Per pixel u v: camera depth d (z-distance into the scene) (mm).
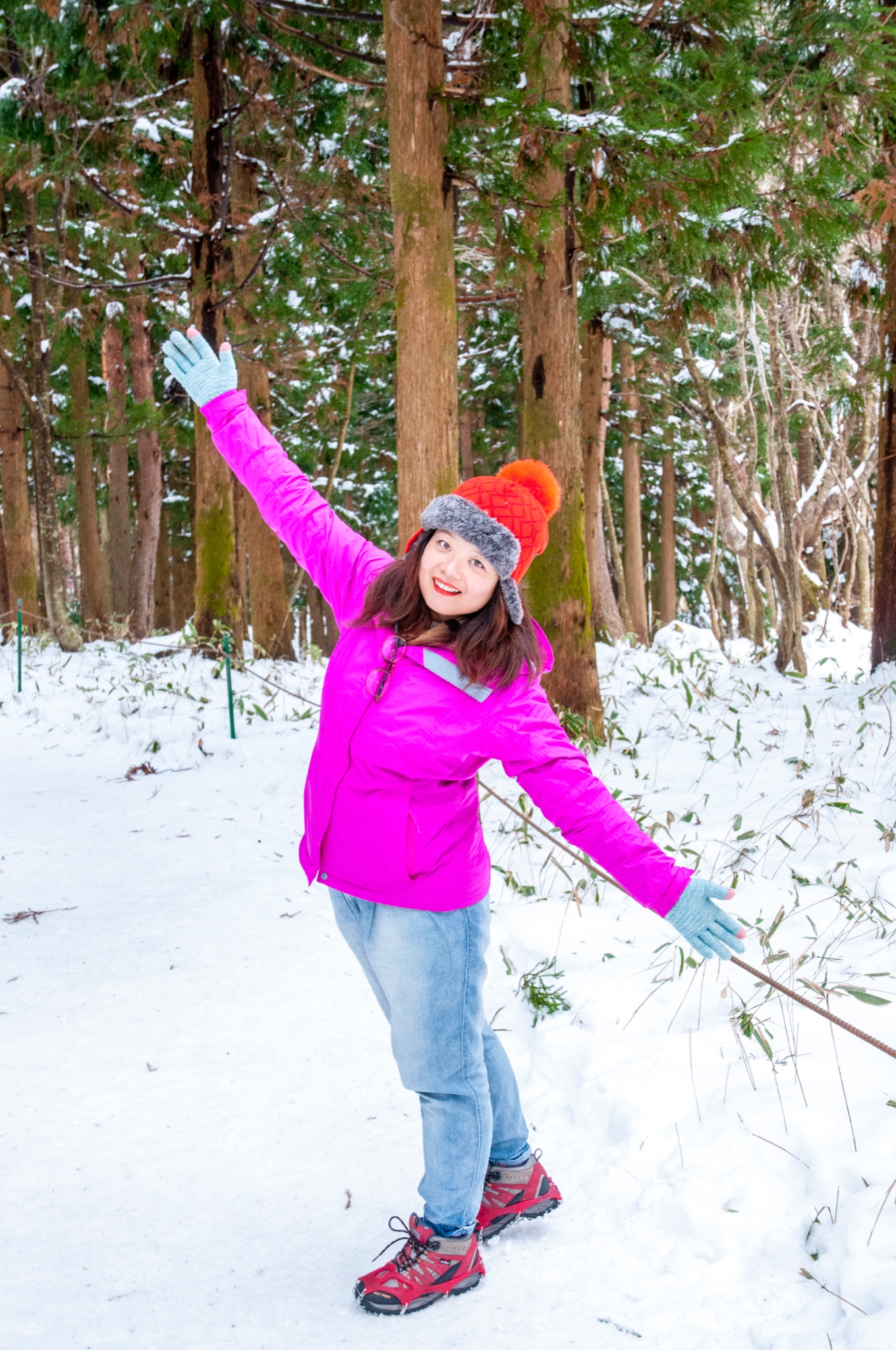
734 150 6387
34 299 14047
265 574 13672
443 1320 2115
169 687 9930
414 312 6719
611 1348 1997
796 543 10984
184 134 12492
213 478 12562
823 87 7305
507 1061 2385
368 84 8875
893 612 8289
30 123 11602
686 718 7934
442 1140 2170
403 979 2107
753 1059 2895
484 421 22344
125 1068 3270
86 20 10500
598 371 14680
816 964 3469
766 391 12383
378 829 2064
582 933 3975
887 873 4148
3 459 17219
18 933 4535
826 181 7602
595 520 15047
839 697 7855
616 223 7164
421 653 2031
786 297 12359
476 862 2170
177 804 6852
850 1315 1980
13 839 6023
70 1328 2117
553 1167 2645
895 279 8078
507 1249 2332
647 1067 2922
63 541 36656
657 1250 2273
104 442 22891
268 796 7035
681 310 10359
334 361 16484
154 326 19422
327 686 2145
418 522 6801
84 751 8734
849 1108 2600
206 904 4867
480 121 7117
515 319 17109
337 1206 2547
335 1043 3402
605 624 16578
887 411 8219
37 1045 3430
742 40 8555
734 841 4773
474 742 2020
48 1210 2521
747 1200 2346
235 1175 2678
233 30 11953
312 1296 2221
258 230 12805
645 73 6715
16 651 13656
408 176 6672
